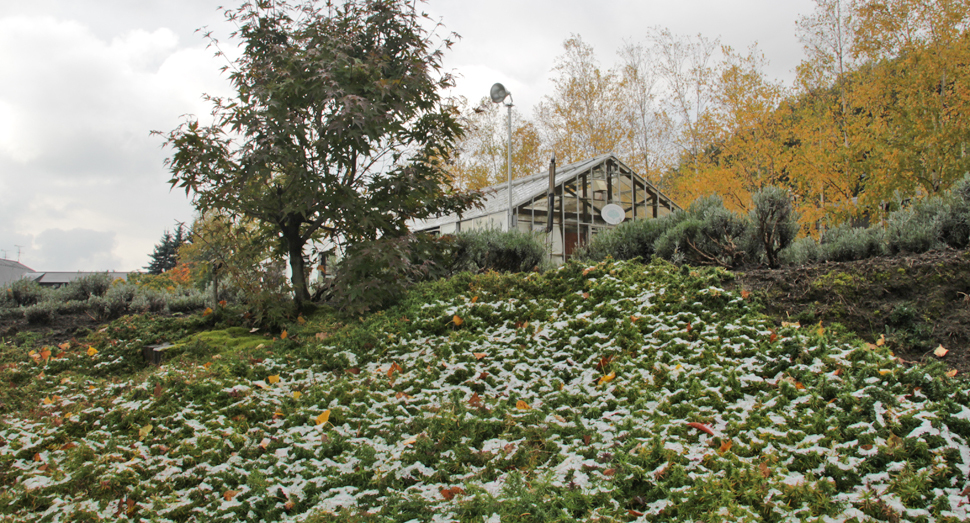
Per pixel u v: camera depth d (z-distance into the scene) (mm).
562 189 18156
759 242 7688
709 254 7855
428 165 7977
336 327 6195
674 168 26250
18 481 3348
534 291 6039
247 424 3896
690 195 21938
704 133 22312
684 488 2676
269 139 6281
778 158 18844
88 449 3600
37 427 4152
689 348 4215
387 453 3361
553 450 3197
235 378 4844
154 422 4043
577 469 2973
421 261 7492
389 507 2754
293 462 3355
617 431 3334
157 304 9664
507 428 3508
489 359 4715
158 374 5059
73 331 7941
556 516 2561
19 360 6480
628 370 4090
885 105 16188
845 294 4785
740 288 5250
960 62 14953
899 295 4676
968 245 5742
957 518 2285
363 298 6391
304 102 6973
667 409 3473
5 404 4809
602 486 2775
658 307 4914
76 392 5133
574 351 4594
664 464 2873
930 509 2375
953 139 14055
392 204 7203
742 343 4156
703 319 4633
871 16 16406
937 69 14828
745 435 3070
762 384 3553
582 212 18656
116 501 3078
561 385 4098
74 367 6148
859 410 3074
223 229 7109
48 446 3818
